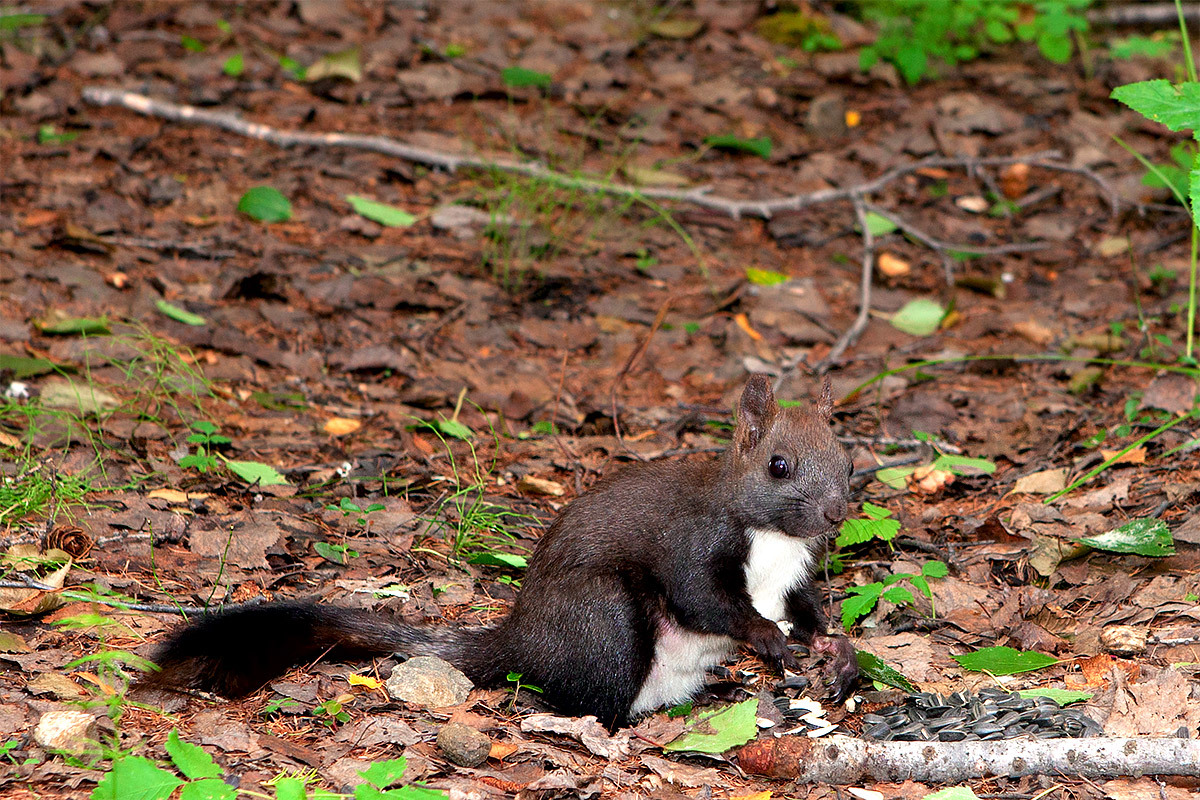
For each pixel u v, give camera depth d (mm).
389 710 6855
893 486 10102
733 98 18719
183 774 5898
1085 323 13578
